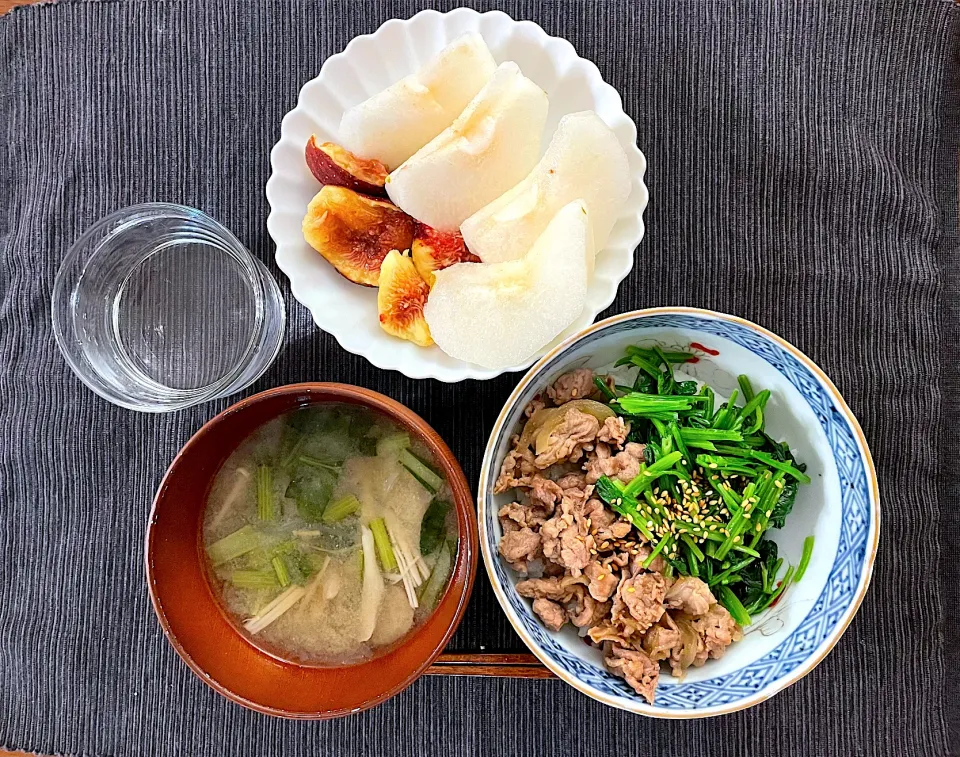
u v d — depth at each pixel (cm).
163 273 33
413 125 29
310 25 34
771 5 33
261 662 29
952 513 33
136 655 34
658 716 26
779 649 28
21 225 35
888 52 33
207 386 33
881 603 33
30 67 35
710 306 33
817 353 33
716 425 29
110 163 34
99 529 34
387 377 33
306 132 31
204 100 34
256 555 31
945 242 33
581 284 27
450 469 27
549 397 30
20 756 34
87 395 34
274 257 34
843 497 27
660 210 33
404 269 29
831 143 33
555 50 30
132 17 34
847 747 32
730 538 28
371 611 30
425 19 30
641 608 27
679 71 33
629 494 28
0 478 34
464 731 33
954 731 32
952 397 33
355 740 33
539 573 29
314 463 31
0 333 35
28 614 34
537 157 29
